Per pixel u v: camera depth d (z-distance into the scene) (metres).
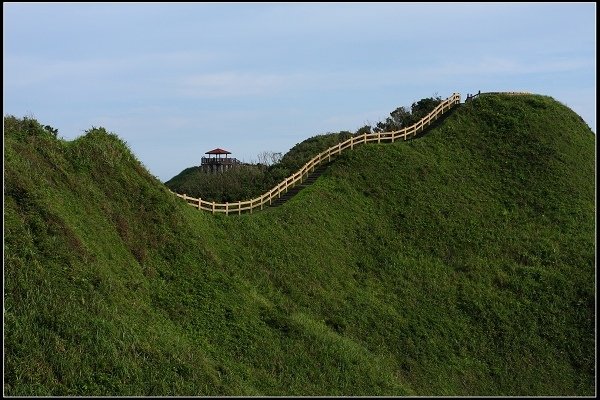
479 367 37.00
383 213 47.62
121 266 31.00
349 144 54.25
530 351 38.84
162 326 29.27
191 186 61.16
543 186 53.81
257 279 36.53
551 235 48.97
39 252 27.72
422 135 59.69
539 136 59.16
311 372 30.69
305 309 36.06
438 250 45.53
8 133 32.59
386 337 36.59
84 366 24.95
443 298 41.38
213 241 37.66
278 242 40.53
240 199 53.94
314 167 51.81
